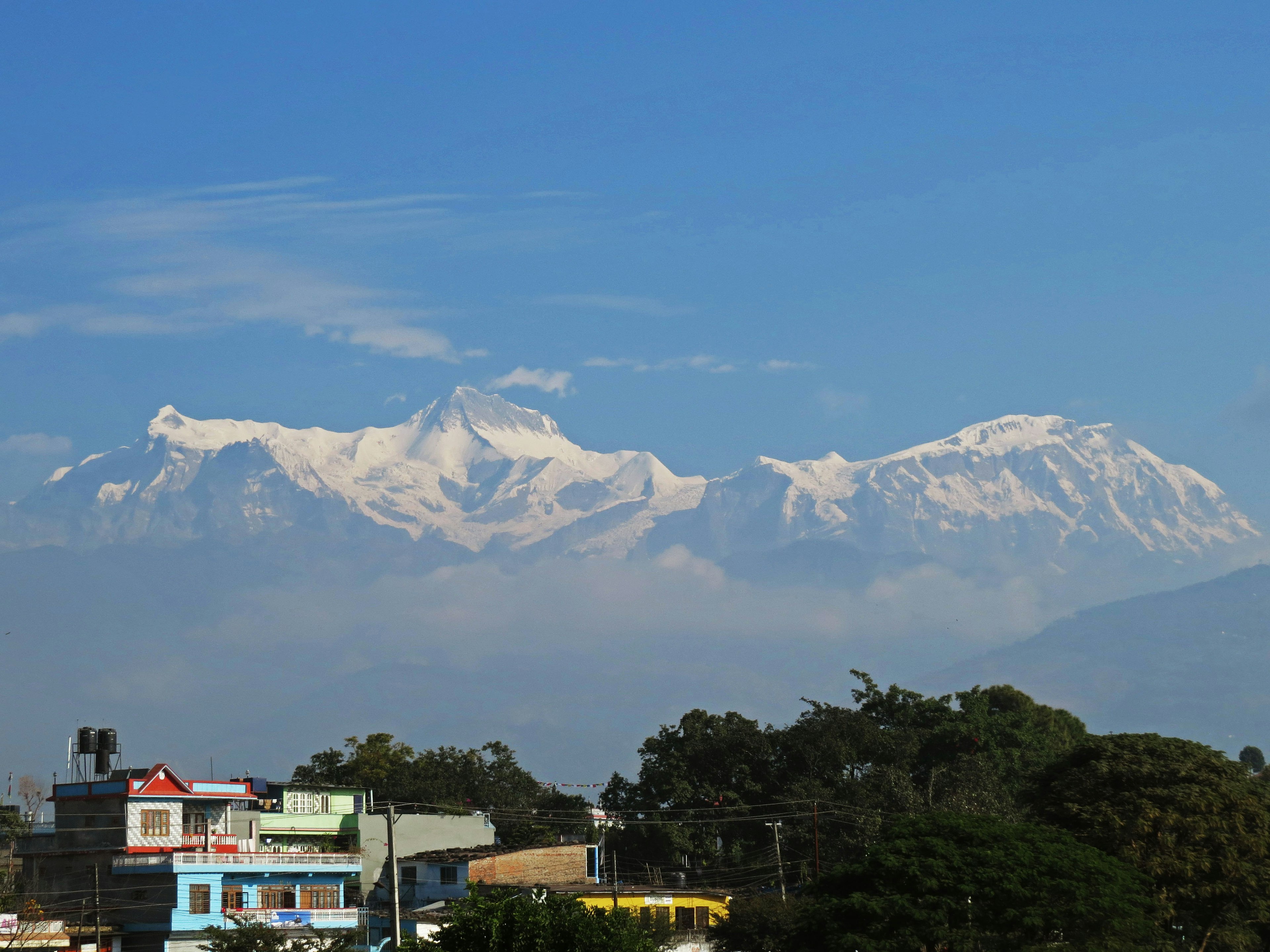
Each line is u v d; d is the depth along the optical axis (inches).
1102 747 3895.2
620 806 6953.7
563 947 2458.2
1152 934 3102.9
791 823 6314.0
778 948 4153.5
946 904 2918.3
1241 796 3634.4
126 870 4180.6
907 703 7313.0
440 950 2501.2
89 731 4581.7
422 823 5408.5
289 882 4365.2
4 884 4414.4
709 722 7076.8
